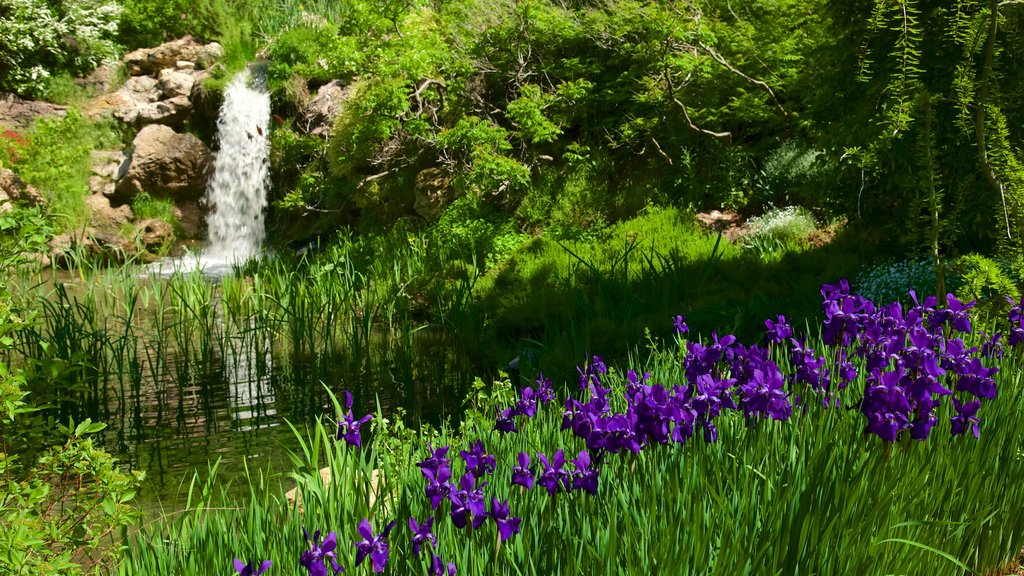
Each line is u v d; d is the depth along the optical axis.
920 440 3.40
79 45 22.61
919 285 8.48
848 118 9.87
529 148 16.61
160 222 19.72
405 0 16.45
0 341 3.70
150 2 23.92
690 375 3.56
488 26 16.83
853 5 9.65
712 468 3.20
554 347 8.69
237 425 8.12
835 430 3.55
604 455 3.18
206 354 10.84
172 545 3.33
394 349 10.74
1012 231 6.02
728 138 14.82
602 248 13.02
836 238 11.45
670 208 13.93
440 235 15.01
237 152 20.36
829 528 2.83
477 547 2.79
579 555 2.69
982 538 3.47
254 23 23.88
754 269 10.79
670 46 15.02
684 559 2.66
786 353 4.47
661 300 9.91
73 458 3.58
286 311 11.15
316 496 3.40
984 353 4.57
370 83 16.55
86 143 20.67
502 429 3.79
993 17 5.64
